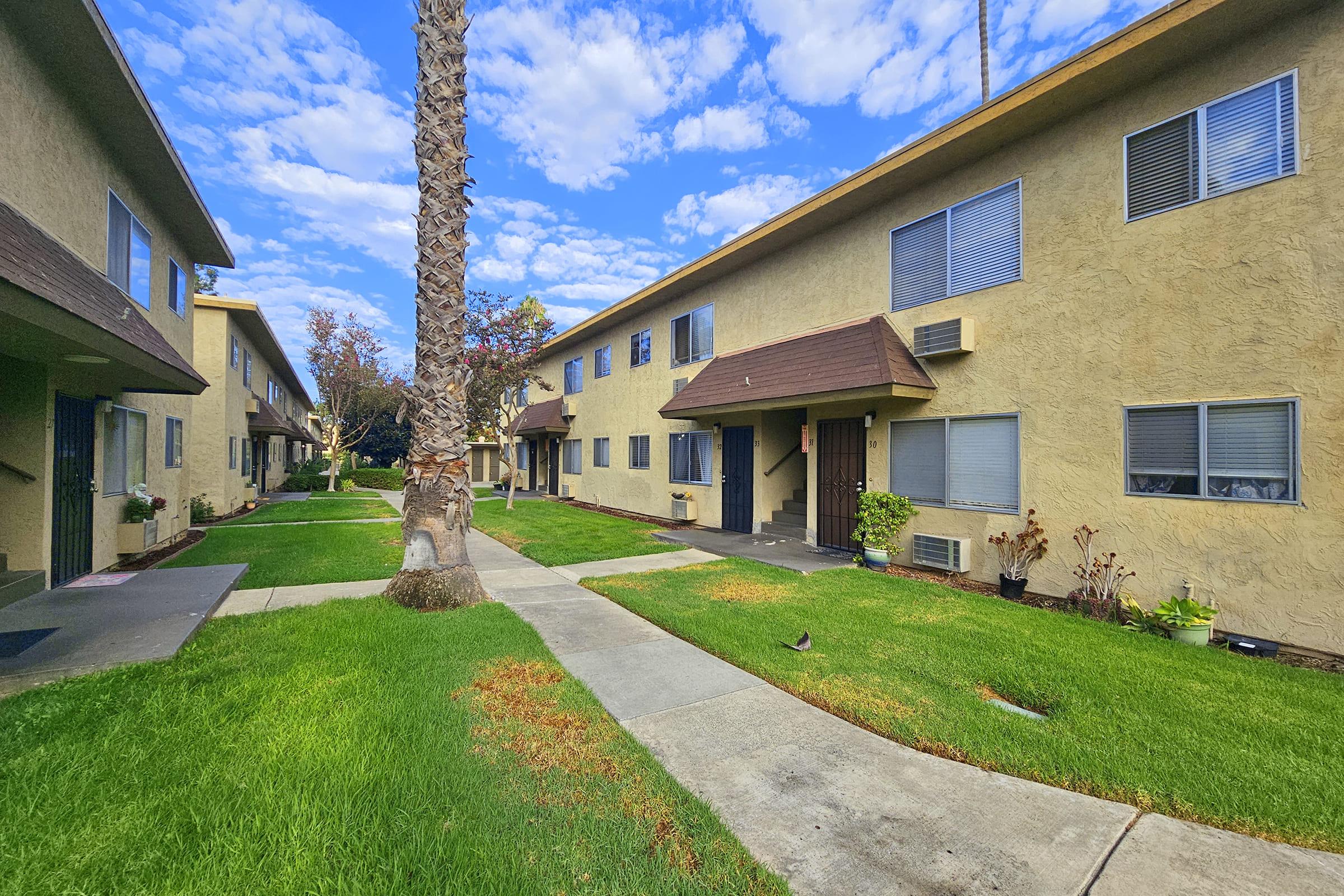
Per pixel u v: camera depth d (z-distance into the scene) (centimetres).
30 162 561
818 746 342
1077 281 668
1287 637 517
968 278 792
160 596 596
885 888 228
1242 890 230
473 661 455
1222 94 557
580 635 547
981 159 776
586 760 315
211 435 1555
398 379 3077
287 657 436
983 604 653
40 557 623
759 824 267
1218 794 290
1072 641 523
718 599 671
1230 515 552
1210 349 565
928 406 844
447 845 235
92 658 416
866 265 953
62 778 264
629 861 233
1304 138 509
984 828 267
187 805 250
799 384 920
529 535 1204
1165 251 596
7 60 523
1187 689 419
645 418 1596
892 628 558
